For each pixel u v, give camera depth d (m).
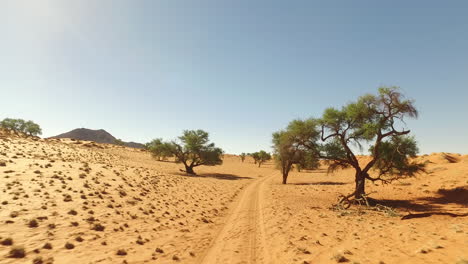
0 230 10.02
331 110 25.03
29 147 43.19
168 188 29.81
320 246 10.61
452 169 32.84
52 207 14.12
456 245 8.45
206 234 13.84
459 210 18.94
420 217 16.75
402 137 25.20
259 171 81.06
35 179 19.78
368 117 24.03
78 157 46.00
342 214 19.69
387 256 8.30
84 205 15.49
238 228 15.16
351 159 25.80
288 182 49.94
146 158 81.56
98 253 9.19
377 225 14.91
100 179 24.83
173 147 61.47
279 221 16.70
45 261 7.85
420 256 7.83
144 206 19.03
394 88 21.88
